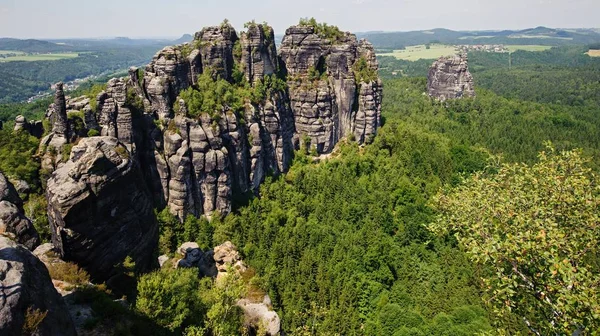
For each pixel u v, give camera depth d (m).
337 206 93.88
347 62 125.19
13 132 80.44
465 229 41.50
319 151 123.75
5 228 31.77
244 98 103.25
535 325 33.69
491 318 60.66
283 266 74.19
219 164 87.69
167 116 87.69
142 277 42.41
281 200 98.56
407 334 61.12
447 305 67.50
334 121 124.69
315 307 62.78
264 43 112.81
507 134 166.00
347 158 116.94
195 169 86.44
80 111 79.19
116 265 44.81
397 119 158.00
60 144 75.81
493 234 34.72
